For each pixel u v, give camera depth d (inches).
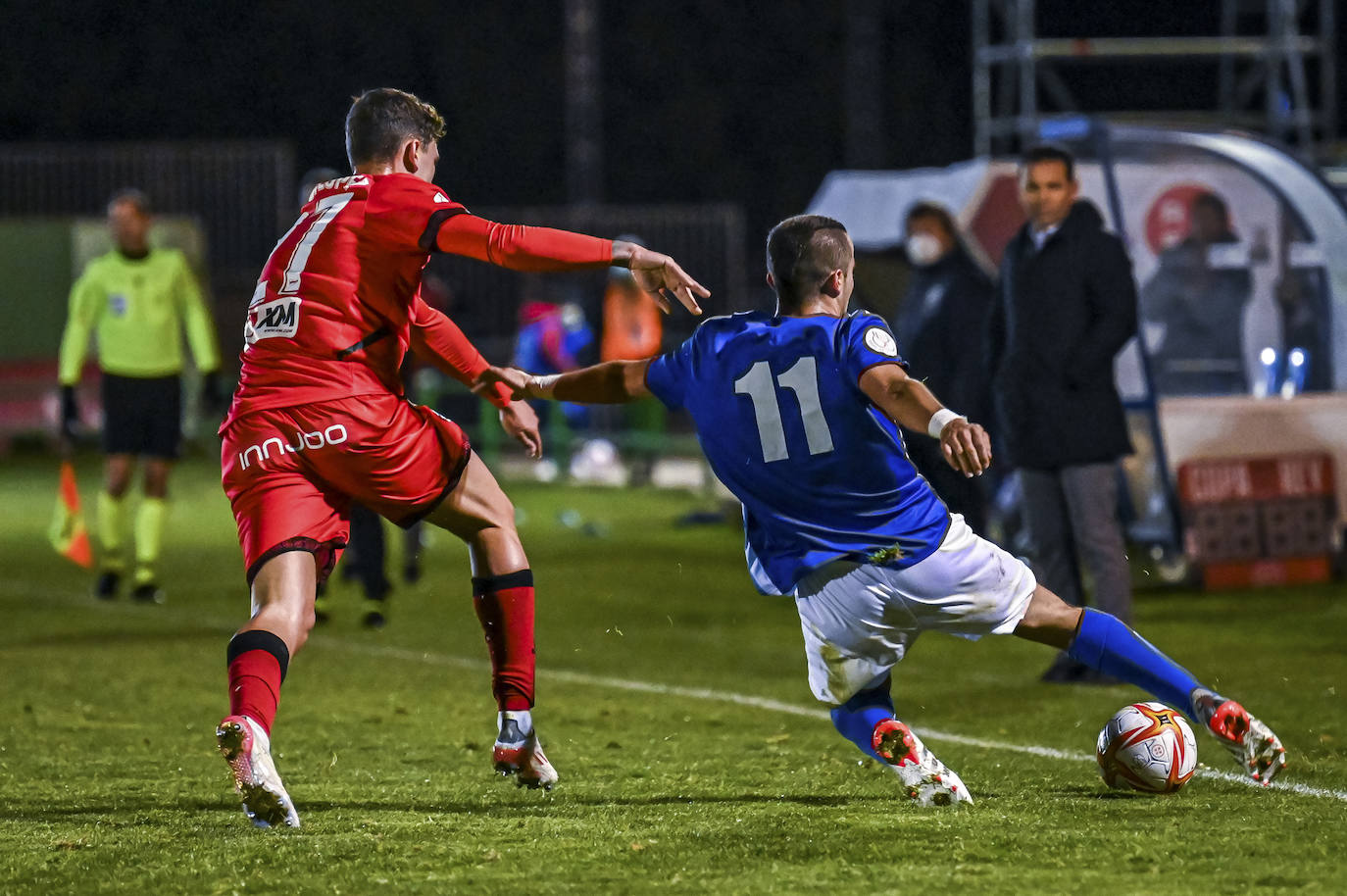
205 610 1240.2
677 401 566.3
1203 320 1514.5
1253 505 1305.4
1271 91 2118.6
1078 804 564.7
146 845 514.6
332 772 665.0
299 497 551.8
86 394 2731.3
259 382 554.3
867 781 631.8
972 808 557.0
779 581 553.6
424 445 570.6
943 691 883.4
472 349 616.1
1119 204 1269.7
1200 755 677.3
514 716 597.6
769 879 459.8
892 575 538.3
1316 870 465.4
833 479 538.3
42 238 2706.7
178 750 722.8
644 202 3944.4
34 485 2287.2
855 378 526.3
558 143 3922.2
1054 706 832.9
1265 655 977.5
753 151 3941.9
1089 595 1200.2
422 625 1161.4
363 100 578.6
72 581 1413.6
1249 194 1525.6
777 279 553.0
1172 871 465.4
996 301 944.3
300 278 555.2
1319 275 1422.2
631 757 696.4
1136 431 1359.5
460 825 539.2
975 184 1642.5
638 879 462.6
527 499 2156.7
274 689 522.3
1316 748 694.5
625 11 3919.8
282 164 2923.2
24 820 566.6
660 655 1034.1
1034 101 2068.2
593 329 2400.3
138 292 1290.6
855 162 3467.0
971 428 495.5
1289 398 1331.2
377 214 553.6
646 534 1759.4
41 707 845.8
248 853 498.3
